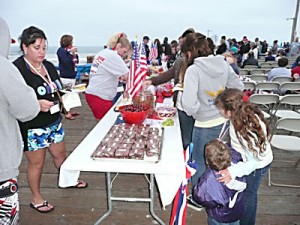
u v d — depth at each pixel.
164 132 1.70
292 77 4.88
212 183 1.42
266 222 1.95
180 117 2.13
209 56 1.76
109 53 2.59
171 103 2.45
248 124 1.35
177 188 1.26
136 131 1.59
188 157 1.50
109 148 1.35
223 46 6.32
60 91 1.83
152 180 1.76
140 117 1.74
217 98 1.48
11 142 1.09
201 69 1.72
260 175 1.50
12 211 1.12
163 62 6.08
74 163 1.26
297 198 2.26
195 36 1.81
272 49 13.92
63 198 2.22
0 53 1.03
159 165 1.25
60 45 4.67
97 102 2.73
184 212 1.46
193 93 1.73
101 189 2.36
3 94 1.01
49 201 2.18
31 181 1.96
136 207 2.11
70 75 4.66
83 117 4.46
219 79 1.76
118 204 2.14
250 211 1.58
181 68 2.02
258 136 1.35
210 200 1.42
